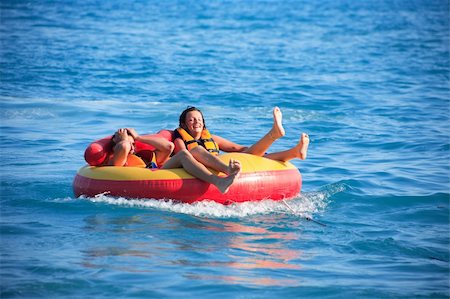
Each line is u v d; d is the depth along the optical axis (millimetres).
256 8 151625
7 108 42812
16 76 55844
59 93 48812
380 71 65125
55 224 20328
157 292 15266
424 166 30016
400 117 42844
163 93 49906
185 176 22188
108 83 53781
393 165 30125
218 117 41375
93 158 23344
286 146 34406
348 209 23016
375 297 15383
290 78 58750
